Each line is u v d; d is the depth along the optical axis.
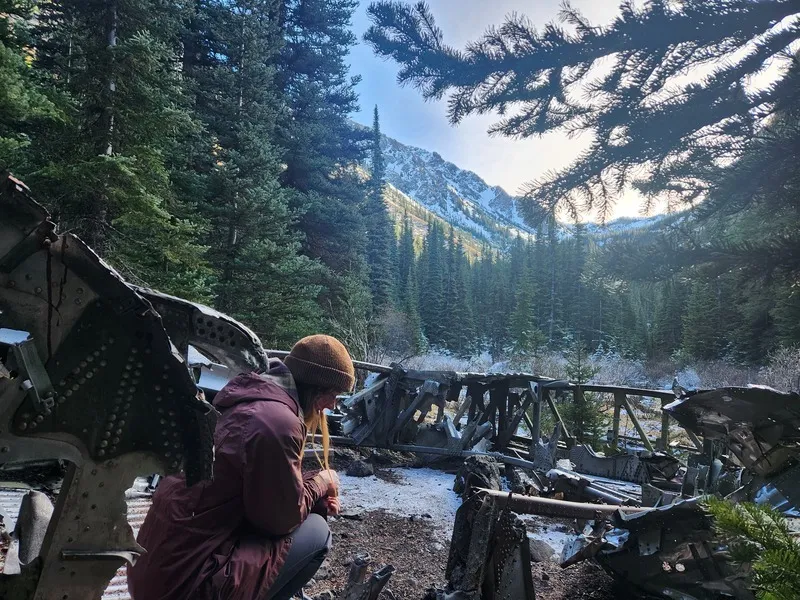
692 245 2.21
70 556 1.58
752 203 2.28
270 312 14.36
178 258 10.01
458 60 2.46
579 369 10.73
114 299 1.54
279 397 2.01
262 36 17.55
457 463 8.11
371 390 8.20
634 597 3.98
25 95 6.93
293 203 21.11
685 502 3.43
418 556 4.69
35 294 1.47
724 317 23.27
